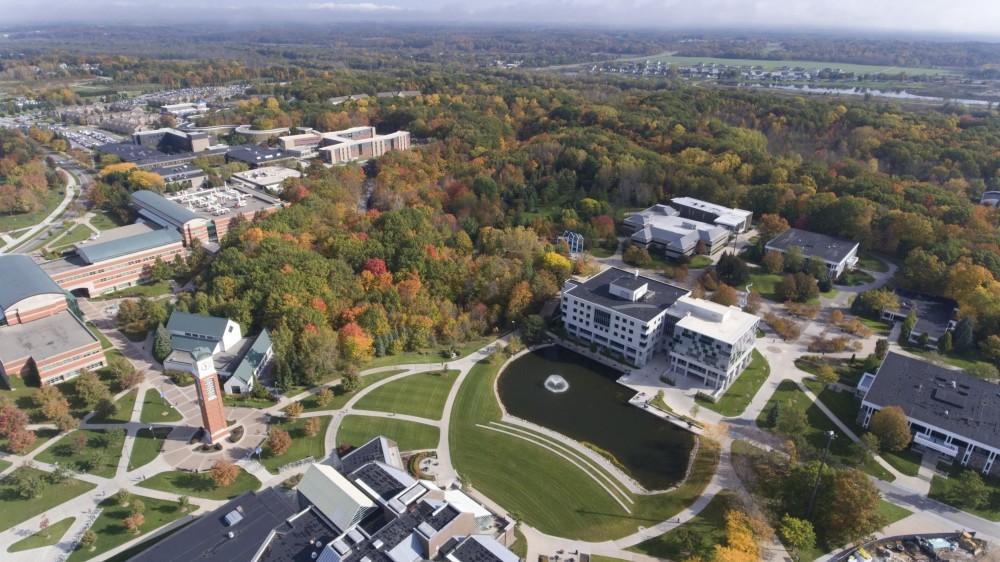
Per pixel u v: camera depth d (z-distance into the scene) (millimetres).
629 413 168250
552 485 141875
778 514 131625
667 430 161500
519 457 150625
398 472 127188
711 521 131250
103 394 162750
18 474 135000
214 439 150625
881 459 147750
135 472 141250
